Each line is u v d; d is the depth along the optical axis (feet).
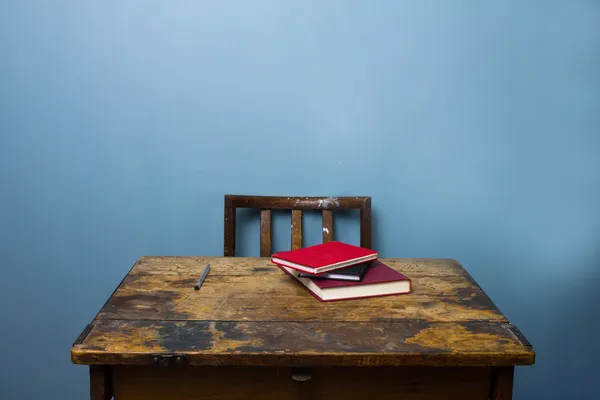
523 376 6.94
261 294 4.57
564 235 6.75
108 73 6.44
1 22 6.34
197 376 3.79
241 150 6.61
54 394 6.93
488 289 6.86
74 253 6.76
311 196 6.61
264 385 3.82
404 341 3.78
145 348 3.65
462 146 6.61
